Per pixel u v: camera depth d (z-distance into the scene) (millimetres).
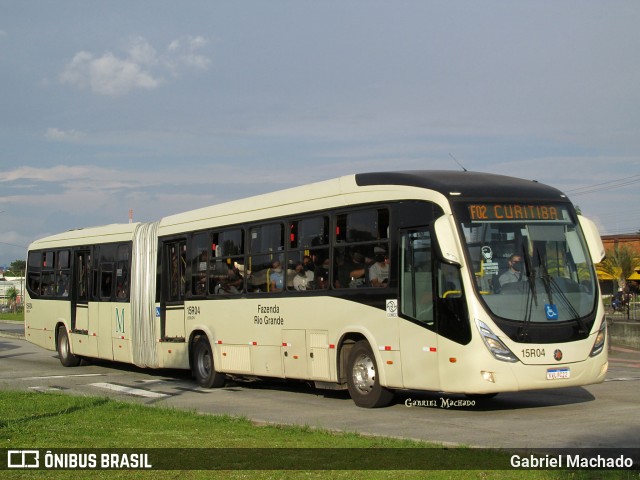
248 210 17938
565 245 13742
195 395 17438
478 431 11852
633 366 23719
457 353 12906
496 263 13156
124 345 22125
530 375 12789
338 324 15180
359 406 14781
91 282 24062
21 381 20812
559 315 13164
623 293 42812
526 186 14070
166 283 20750
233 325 18125
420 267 13594
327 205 15648
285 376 16562
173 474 8812
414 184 13898
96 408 14273
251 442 10641
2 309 83750
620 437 11156
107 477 8734
